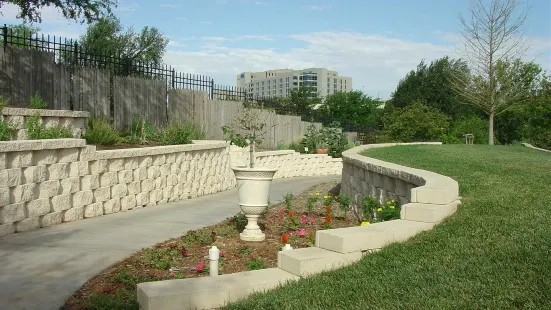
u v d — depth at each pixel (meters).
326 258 5.16
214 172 15.66
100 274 5.92
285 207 11.73
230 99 22.11
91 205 9.91
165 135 14.62
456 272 4.61
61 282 5.59
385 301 4.16
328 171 24.94
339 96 61.19
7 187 7.87
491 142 28.72
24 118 10.77
